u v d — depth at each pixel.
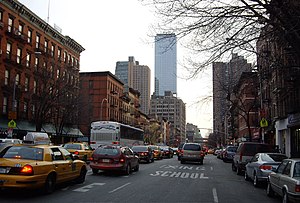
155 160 39.62
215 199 11.41
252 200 11.55
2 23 39.91
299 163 10.08
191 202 10.65
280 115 36.44
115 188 13.25
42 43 48.97
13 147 11.59
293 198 9.25
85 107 56.72
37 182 10.52
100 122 34.41
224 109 50.66
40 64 47.78
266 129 43.16
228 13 11.80
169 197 11.45
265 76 17.12
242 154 21.16
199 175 20.33
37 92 43.72
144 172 20.91
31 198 10.53
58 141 50.00
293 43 13.21
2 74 40.28
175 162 34.31
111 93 76.69
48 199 10.42
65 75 43.09
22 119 43.75
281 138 37.53
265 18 12.26
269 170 14.52
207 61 12.48
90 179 16.14
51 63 42.72
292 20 12.45
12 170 10.27
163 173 20.56
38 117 39.62
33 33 46.84
